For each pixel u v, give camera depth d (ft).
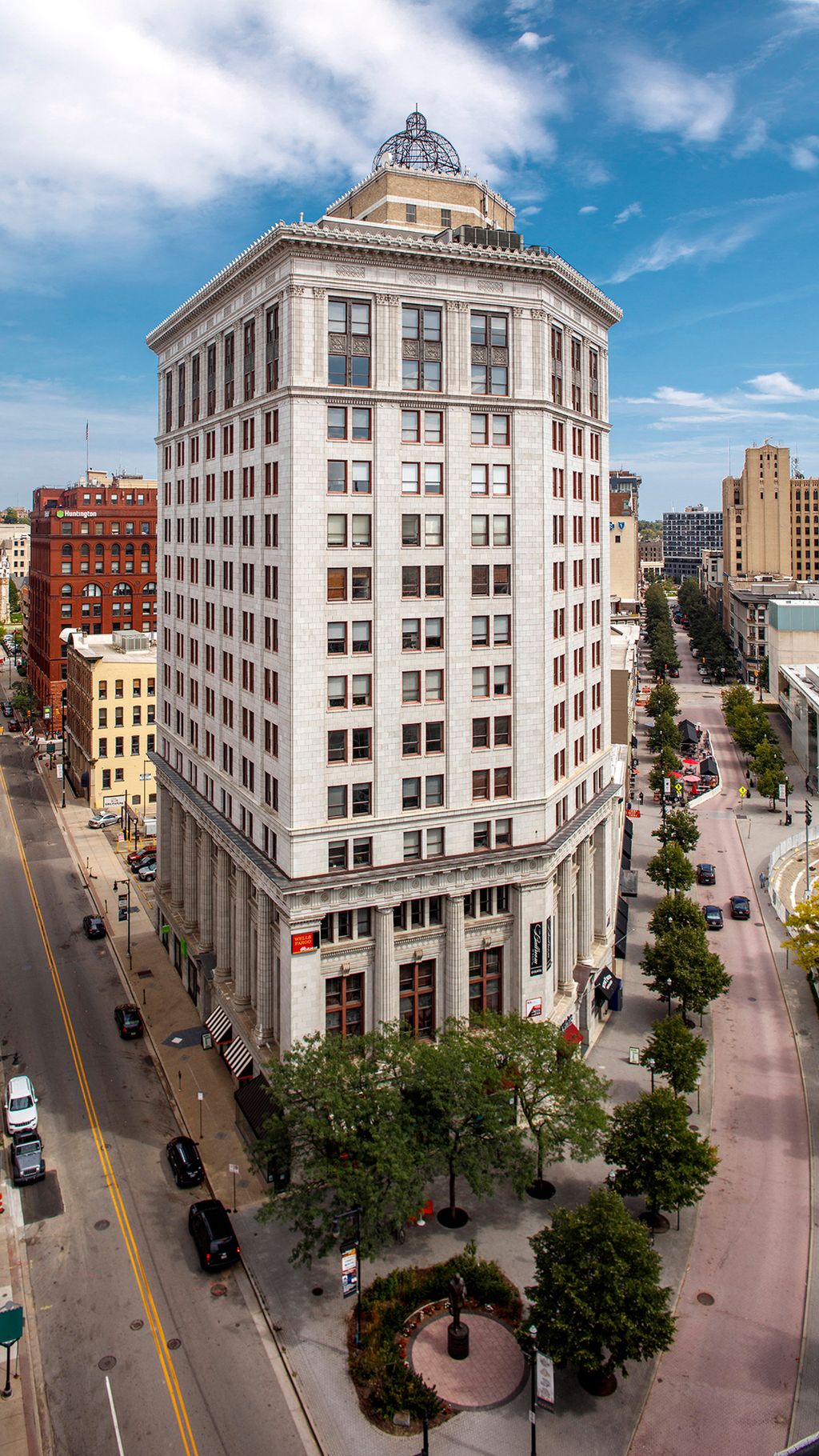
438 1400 122.42
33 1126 182.60
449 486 175.83
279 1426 121.70
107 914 303.27
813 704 465.47
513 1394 125.29
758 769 463.83
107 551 548.31
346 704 170.19
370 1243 133.49
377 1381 125.90
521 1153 151.64
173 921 256.93
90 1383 127.85
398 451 171.32
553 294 191.01
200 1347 134.31
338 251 164.04
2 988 251.19
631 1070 209.26
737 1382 127.54
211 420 212.84
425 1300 141.49
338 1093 141.69
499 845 187.62
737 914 305.53
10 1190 169.37
